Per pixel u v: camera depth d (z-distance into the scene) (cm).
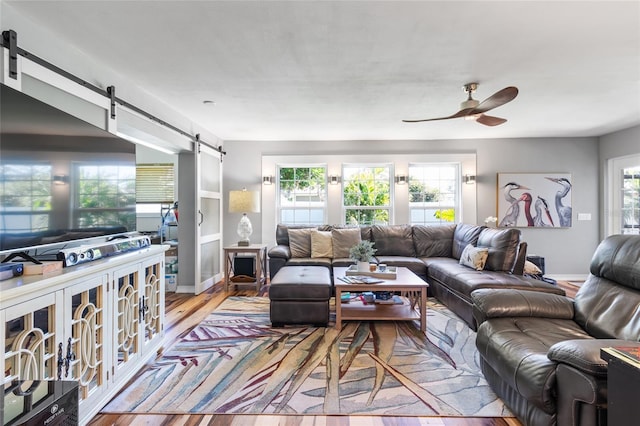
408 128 463
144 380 209
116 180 230
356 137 518
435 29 204
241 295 421
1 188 139
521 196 524
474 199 526
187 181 429
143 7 180
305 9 183
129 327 209
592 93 322
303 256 472
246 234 472
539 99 339
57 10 182
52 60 206
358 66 258
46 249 190
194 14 188
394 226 495
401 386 203
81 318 162
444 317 334
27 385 122
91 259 180
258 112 380
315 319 304
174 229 530
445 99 335
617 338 167
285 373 219
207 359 239
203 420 170
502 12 186
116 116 263
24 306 128
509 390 175
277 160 537
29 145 155
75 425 122
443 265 389
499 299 202
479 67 260
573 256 523
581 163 521
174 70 263
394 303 339
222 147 533
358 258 338
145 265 227
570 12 186
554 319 197
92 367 170
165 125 340
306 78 281
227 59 245
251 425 166
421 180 547
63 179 178
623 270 183
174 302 389
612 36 212
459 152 531
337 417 173
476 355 246
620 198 489
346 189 549
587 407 124
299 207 550
